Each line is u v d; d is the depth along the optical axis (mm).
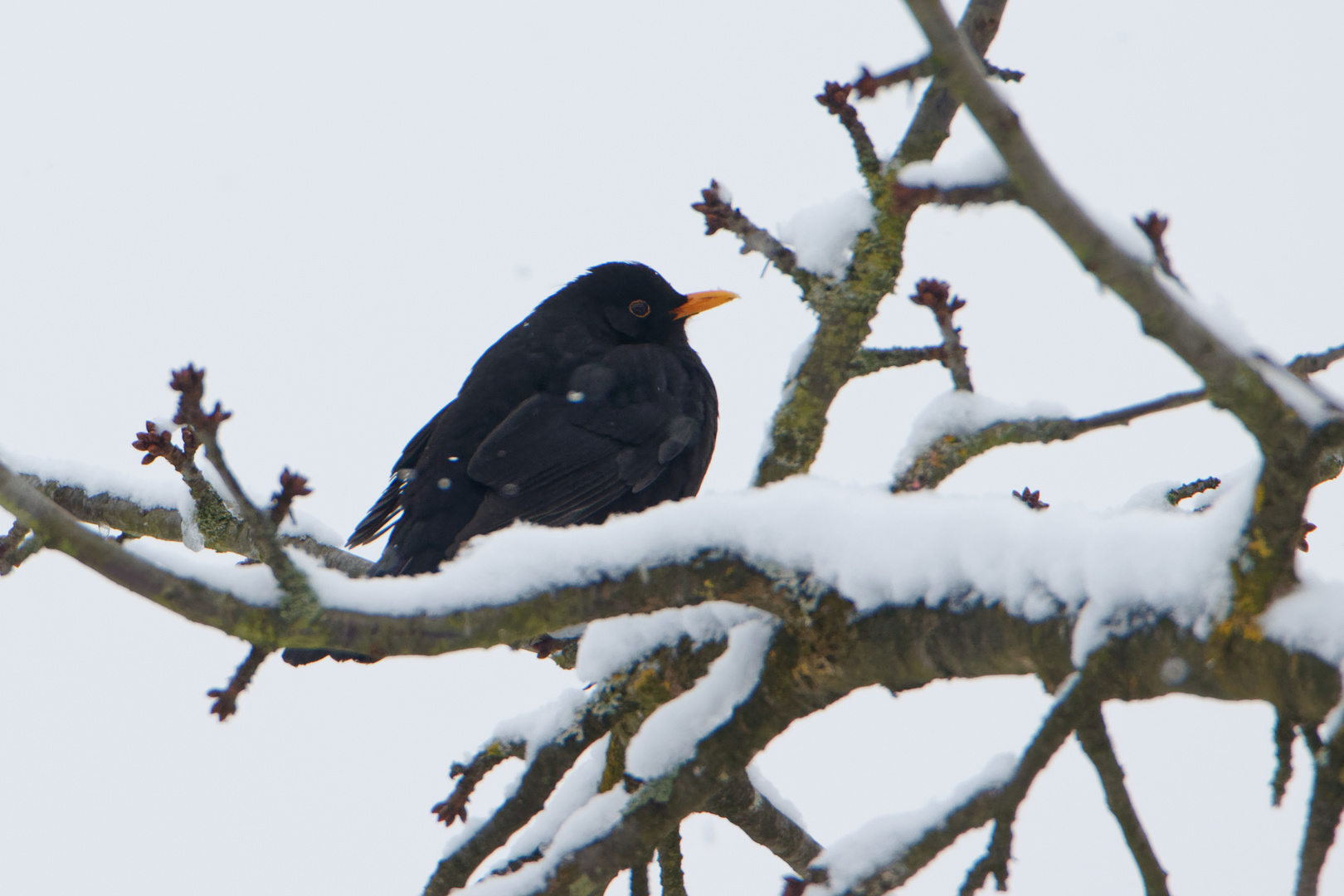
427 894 6500
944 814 4438
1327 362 6066
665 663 6215
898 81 4125
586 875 5406
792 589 4727
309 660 7789
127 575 4031
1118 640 3916
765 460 7254
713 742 5316
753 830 7676
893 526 4660
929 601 4508
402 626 4262
